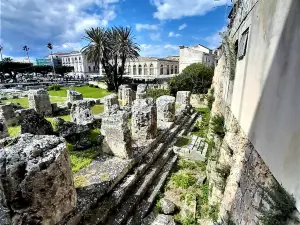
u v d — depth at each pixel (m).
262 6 3.62
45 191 3.83
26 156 3.77
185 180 7.76
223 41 8.78
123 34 31.64
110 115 7.72
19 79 47.06
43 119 9.43
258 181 3.33
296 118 2.16
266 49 3.25
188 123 14.05
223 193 5.70
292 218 2.28
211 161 7.37
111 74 33.50
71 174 4.56
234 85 5.85
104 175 6.44
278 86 2.69
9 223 3.82
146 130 9.37
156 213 6.21
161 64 51.88
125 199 6.18
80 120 11.99
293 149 2.23
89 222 4.88
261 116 3.34
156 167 8.15
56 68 59.03
